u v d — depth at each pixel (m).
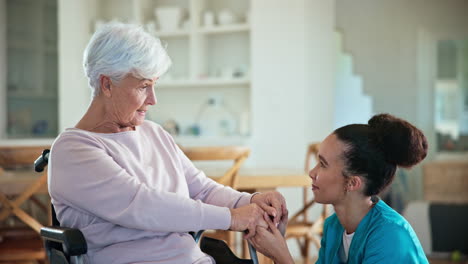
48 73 5.02
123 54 1.45
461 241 4.16
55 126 5.01
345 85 5.62
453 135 5.23
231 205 1.69
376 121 1.47
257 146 4.34
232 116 4.72
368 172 1.42
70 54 4.75
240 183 2.67
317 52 4.26
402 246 1.38
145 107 1.55
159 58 1.50
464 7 5.24
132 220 1.39
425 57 5.33
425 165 4.44
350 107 5.64
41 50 5.02
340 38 5.53
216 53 4.77
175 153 1.68
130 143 1.55
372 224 1.43
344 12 5.49
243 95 4.69
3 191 2.62
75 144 1.45
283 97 4.29
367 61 5.47
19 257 2.46
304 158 4.26
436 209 4.23
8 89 5.06
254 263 1.60
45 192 2.69
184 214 1.43
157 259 1.46
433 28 5.31
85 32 4.78
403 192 4.80
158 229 1.42
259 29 4.33
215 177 2.59
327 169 1.47
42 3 5.01
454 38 5.27
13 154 2.34
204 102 4.80
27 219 2.50
